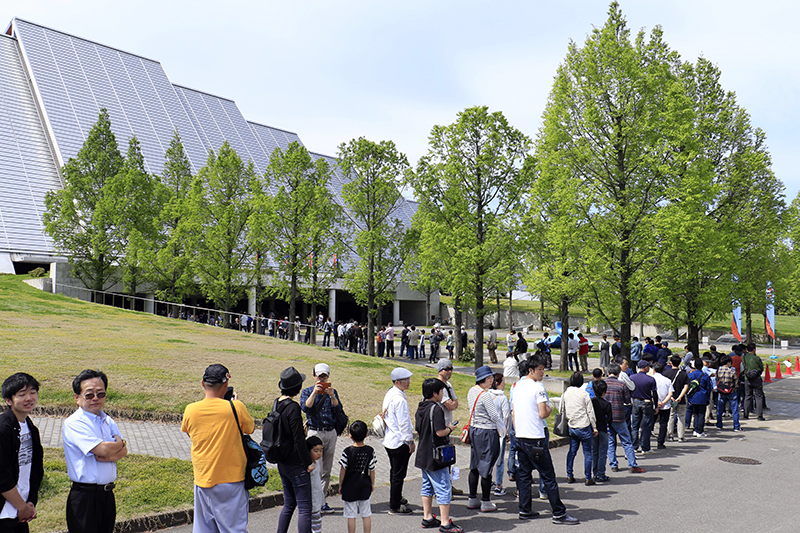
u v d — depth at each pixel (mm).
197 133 74375
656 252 17172
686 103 17547
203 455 4668
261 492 7602
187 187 40219
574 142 19438
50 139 58625
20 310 22938
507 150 25203
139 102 71125
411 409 13203
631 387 10562
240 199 32875
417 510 7469
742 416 16844
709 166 17672
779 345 49594
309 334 33094
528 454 7020
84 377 4562
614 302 18578
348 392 13945
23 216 48250
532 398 7102
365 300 30125
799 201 34594
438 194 25938
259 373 14570
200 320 44875
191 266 30953
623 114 18312
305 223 28812
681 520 6977
